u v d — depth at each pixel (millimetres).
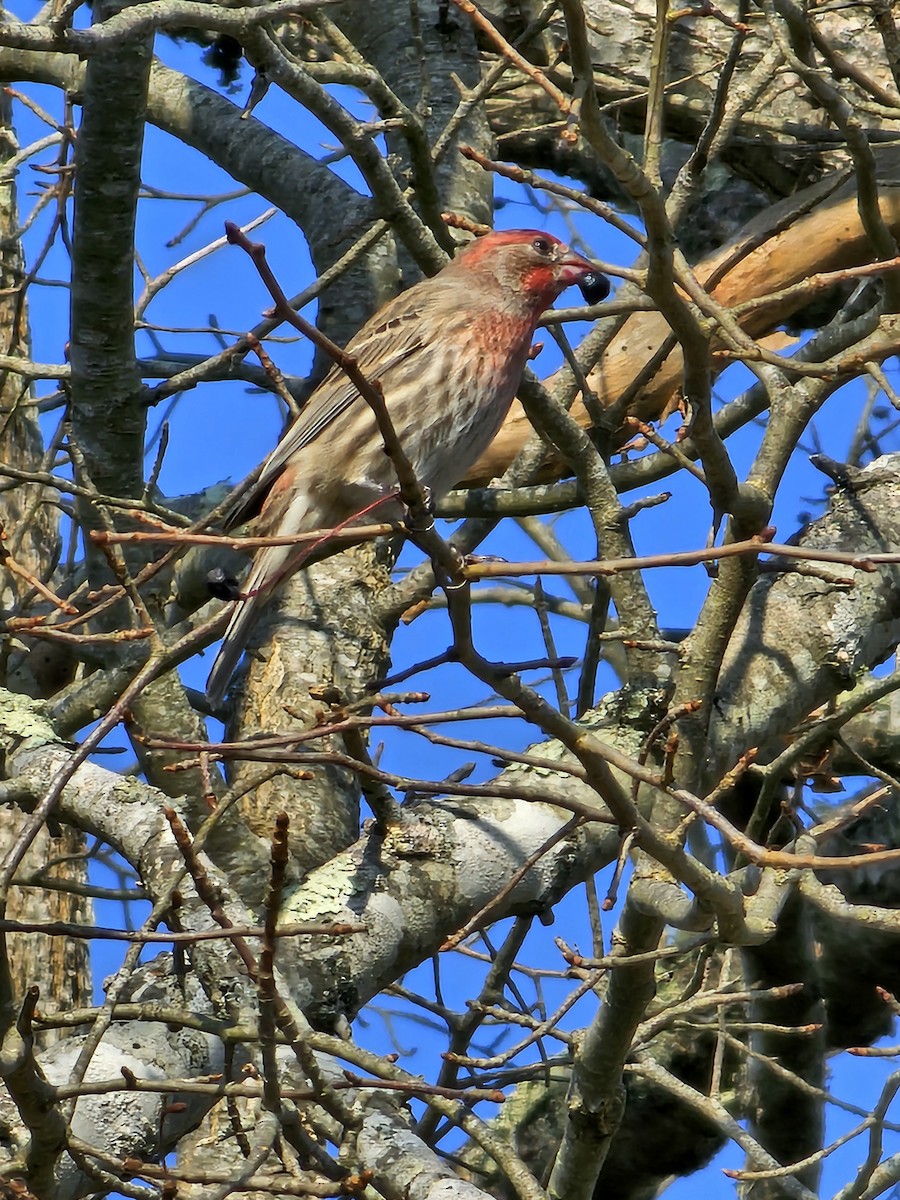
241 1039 5305
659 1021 6840
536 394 7457
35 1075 4793
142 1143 5953
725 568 6512
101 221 7141
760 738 7488
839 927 8977
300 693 8211
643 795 6957
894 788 7039
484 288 7418
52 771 6887
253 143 9719
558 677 8125
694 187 6852
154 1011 5340
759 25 10719
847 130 6707
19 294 8938
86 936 4836
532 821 7230
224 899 6344
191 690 9125
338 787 8070
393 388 7168
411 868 6992
